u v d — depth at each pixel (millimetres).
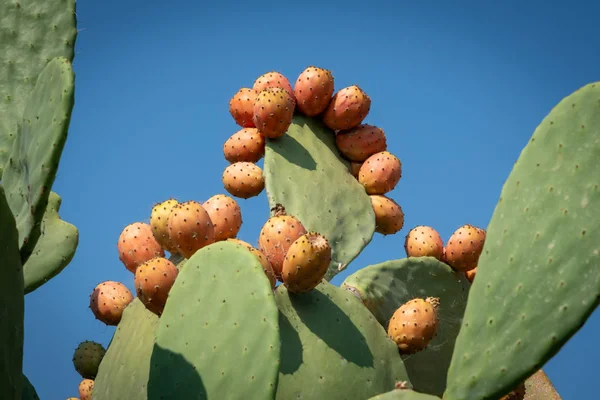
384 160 2113
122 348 1659
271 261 1673
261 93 2061
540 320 1408
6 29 1706
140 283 1618
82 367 1825
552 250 1416
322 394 1579
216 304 1505
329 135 2150
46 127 1458
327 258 1611
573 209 1418
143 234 1758
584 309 1392
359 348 1628
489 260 1449
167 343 1520
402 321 1687
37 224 1458
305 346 1601
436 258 1939
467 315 1447
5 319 1370
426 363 1864
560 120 1457
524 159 1465
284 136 2072
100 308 1798
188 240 1659
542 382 1874
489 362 1425
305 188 2018
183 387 1486
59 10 1720
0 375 1368
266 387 1440
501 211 1460
